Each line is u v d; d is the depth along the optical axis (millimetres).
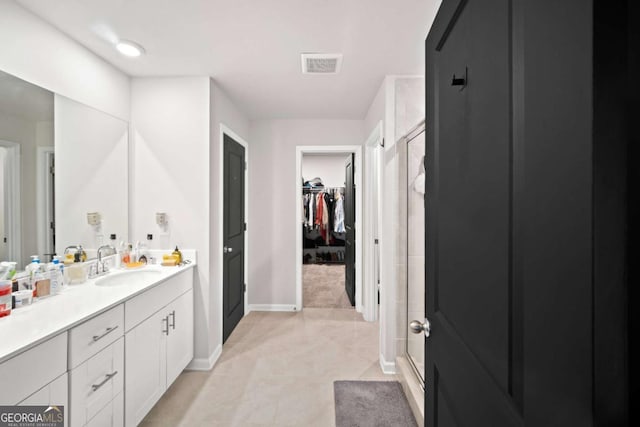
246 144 3525
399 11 1653
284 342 2898
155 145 2475
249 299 3713
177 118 2465
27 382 1090
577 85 366
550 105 421
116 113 2309
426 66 1094
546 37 429
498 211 587
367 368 2451
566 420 390
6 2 1526
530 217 475
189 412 1921
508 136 546
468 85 739
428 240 1078
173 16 1696
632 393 337
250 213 3701
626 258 341
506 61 552
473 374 712
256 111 3367
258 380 2275
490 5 618
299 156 3676
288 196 3701
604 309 344
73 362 1282
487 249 637
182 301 2252
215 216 2602
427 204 1090
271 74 2420
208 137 2461
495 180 599
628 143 343
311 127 3668
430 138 1050
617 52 341
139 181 2479
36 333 1162
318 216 6414
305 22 1755
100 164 2168
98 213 2152
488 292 633
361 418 1872
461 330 790
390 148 2404
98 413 1422
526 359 486
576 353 372
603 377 344
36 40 1685
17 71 1593
